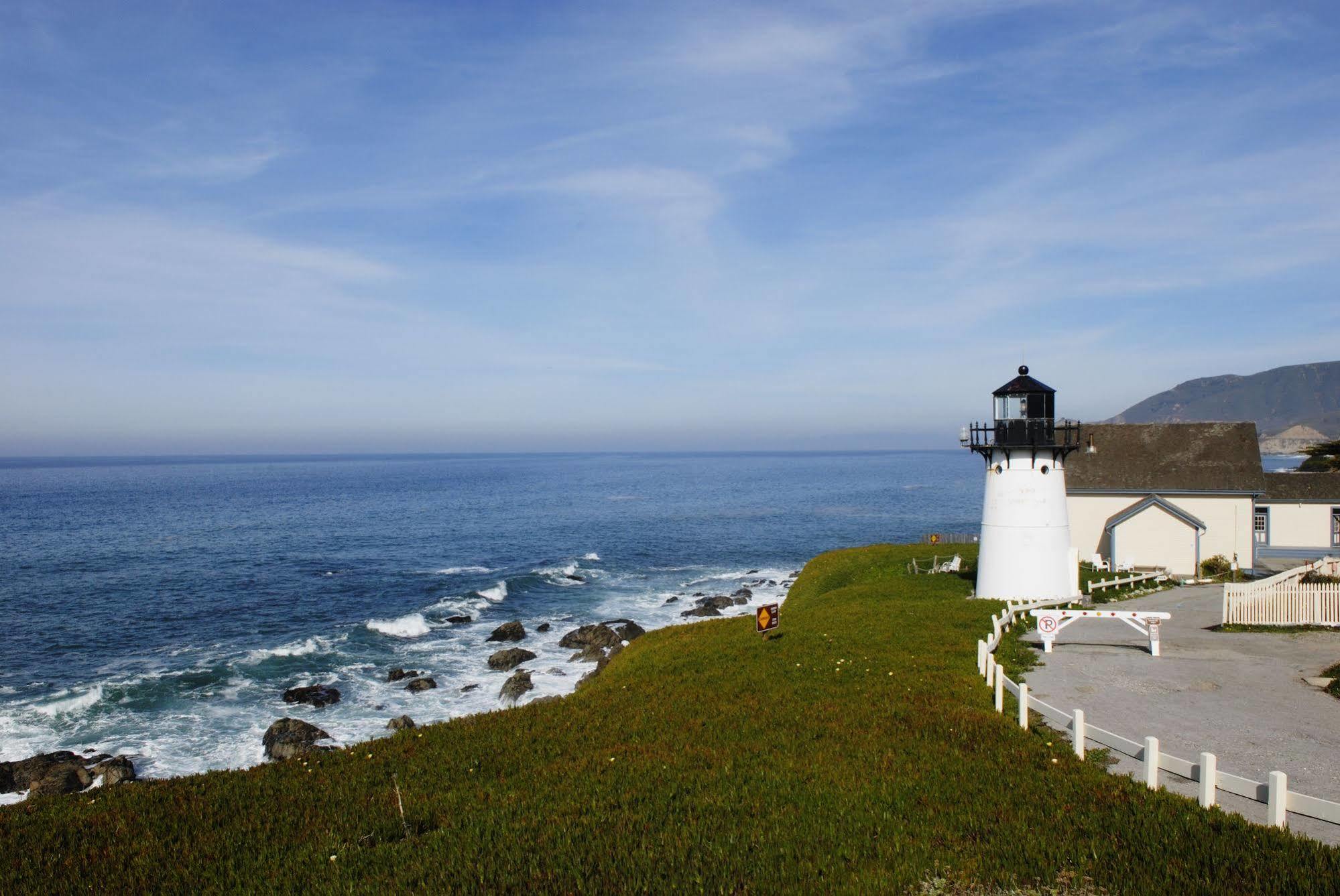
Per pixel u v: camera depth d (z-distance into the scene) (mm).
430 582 63062
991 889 10656
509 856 12062
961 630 28156
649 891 10836
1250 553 44656
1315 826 12266
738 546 85000
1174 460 47062
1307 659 23016
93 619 49438
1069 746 15922
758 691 21953
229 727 31141
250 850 13195
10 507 129500
